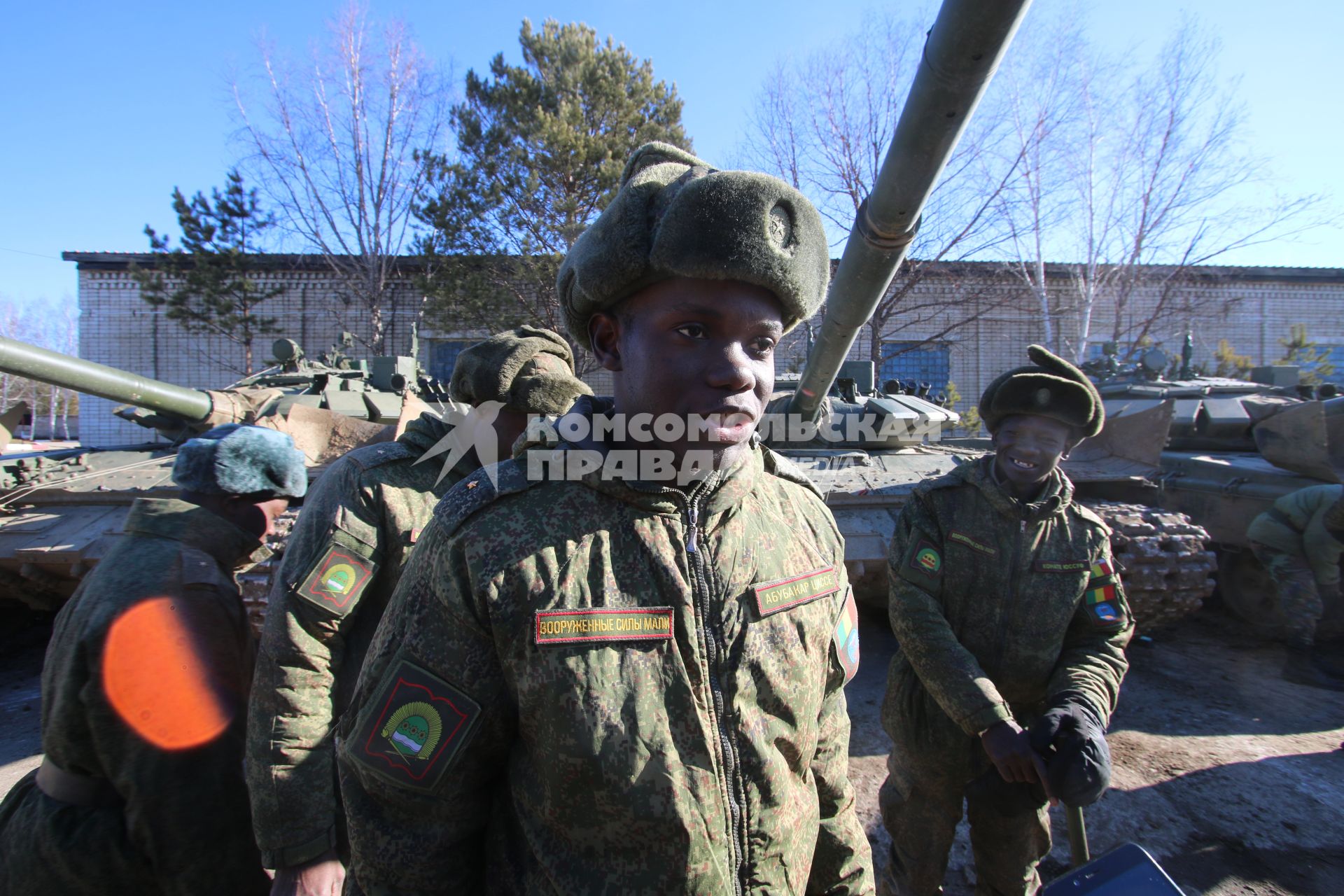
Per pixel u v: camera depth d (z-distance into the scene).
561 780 1.06
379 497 2.14
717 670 1.15
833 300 3.54
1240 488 6.68
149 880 1.87
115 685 1.76
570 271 1.21
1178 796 3.98
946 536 2.45
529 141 16.91
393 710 1.12
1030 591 2.37
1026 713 2.53
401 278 19.36
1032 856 2.40
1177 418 8.24
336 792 2.10
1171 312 18.56
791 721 1.22
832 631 1.33
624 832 1.06
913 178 2.47
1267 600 6.71
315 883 1.88
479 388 2.24
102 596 1.84
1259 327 20.02
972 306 18.89
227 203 17.62
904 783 2.57
